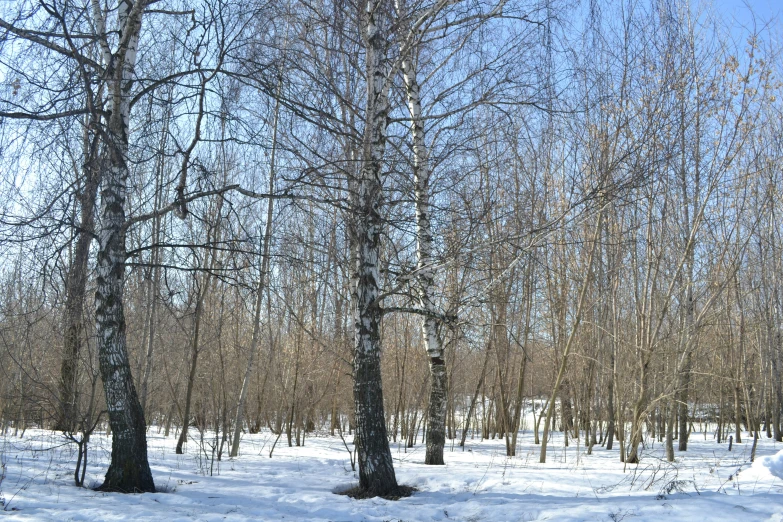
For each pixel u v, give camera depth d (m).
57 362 13.95
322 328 21.08
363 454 8.88
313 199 8.52
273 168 10.20
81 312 8.98
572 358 20.22
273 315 20.59
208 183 8.51
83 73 7.11
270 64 8.45
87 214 7.82
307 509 7.74
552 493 8.57
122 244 8.52
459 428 28.67
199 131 8.24
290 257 9.44
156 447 15.27
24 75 7.28
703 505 6.82
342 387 22.30
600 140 12.05
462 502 8.07
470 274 12.34
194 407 19.78
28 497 7.33
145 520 6.28
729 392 24.23
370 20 9.07
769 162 15.33
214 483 9.67
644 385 13.66
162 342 18.28
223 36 8.01
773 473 8.99
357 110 9.68
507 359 18.81
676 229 15.23
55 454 11.48
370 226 9.06
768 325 21.25
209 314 15.88
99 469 10.22
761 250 19.59
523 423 29.22
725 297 19.27
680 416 17.94
